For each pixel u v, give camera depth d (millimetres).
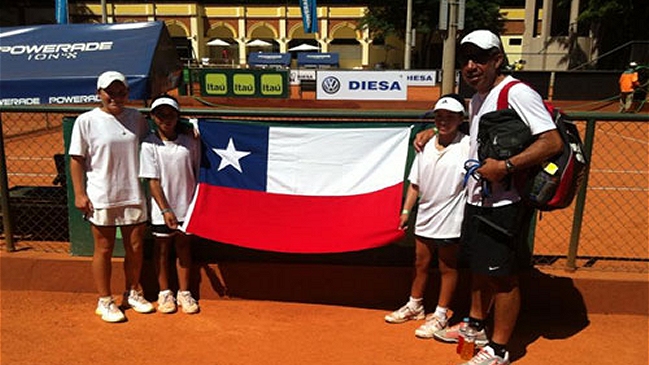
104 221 4184
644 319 4531
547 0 33781
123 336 4164
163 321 4418
